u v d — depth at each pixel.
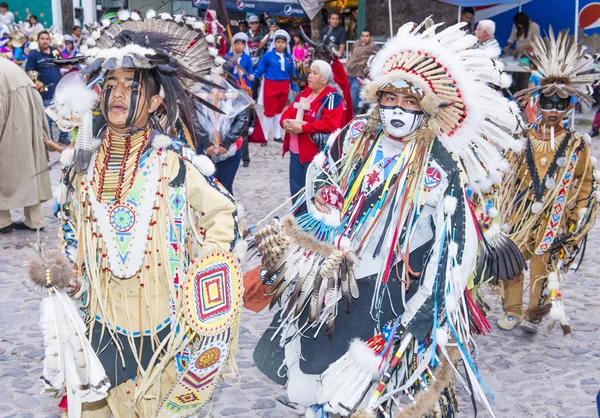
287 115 7.05
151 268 2.69
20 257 6.56
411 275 3.00
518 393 4.17
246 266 6.28
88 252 2.71
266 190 9.32
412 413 2.84
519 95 5.02
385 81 2.96
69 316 2.58
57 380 2.55
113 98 2.66
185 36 3.04
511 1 12.11
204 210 2.77
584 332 5.11
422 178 2.96
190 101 2.88
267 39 16.52
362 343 2.90
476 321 3.11
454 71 2.93
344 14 19.64
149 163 2.70
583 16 13.39
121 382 2.75
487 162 3.09
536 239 4.99
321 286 2.93
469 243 2.91
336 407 2.90
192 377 2.72
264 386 4.24
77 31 17.89
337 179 3.17
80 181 2.73
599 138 14.16
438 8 14.25
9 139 7.11
